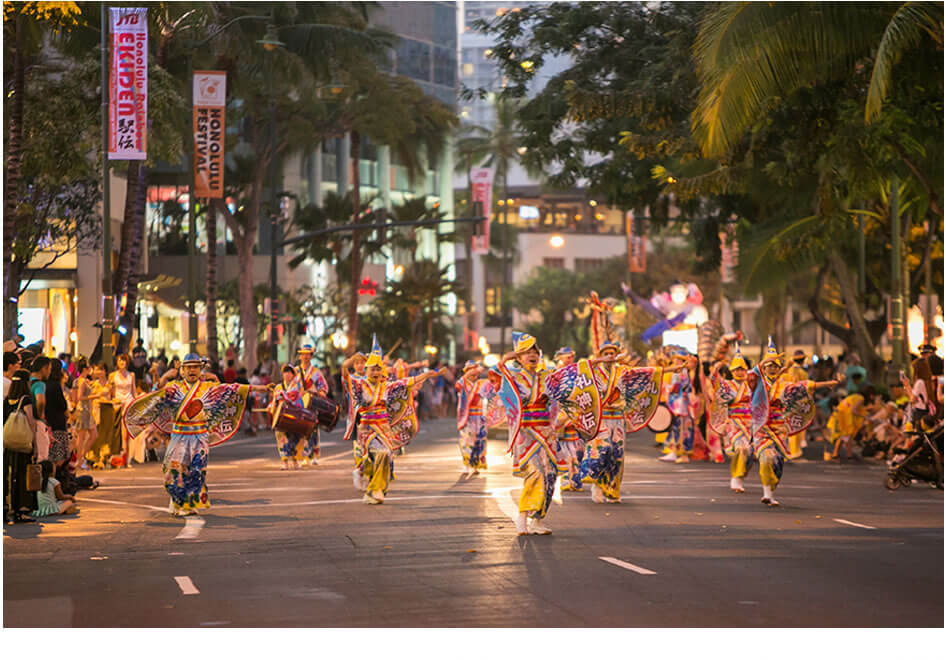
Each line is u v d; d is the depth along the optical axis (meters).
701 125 24.19
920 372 23.86
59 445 20.34
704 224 48.69
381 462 20.41
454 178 138.75
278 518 18.52
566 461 21.06
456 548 15.11
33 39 33.75
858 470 29.36
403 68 113.25
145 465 30.19
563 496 21.80
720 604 11.39
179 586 12.56
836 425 32.41
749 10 23.17
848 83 27.17
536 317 130.75
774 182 34.66
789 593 11.99
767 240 38.94
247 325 65.69
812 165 29.11
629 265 102.06
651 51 37.53
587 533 16.53
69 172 36.88
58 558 14.58
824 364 40.50
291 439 29.12
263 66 56.19
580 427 18.41
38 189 38.25
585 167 44.47
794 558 14.33
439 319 96.25
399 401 20.70
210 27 48.44
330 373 72.00
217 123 41.94
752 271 39.31
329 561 14.16
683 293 51.38
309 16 58.00
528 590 12.12
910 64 25.47
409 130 75.31
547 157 41.97
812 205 36.97
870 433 33.03
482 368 26.56
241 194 79.75
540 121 40.78
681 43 33.34
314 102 67.19
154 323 45.72
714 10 26.36
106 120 32.78
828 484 24.92
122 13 32.59
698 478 25.92
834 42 23.34
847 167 27.86
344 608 11.28
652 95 33.34
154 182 82.56
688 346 50.81
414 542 15.69
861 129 26.59
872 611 11.15
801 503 20.75
